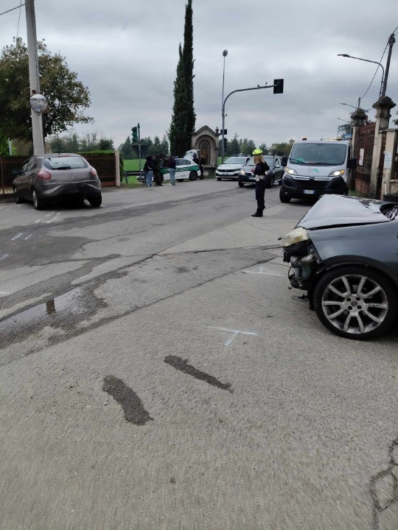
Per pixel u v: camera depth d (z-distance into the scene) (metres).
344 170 14.48
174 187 23.14
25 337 4.55
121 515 2.40
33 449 2.91
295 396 3.44
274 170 23.59
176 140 44.56
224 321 4.87
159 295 5.72
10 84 20.16
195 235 9.61
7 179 18.75
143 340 4.41
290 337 4.46
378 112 15.70
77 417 3.23
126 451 2.88
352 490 2.54
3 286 6.23
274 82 31.73
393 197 5.64
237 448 2.88
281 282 6.30
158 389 3.56
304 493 2.52
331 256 4.32
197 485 2.59
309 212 5.40
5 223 11.24
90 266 7.13
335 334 4.50
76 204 14.71
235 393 3.49
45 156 13.63
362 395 3.45
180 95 43.84
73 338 4.50
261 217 12.12
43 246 8.66
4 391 3.59
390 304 4.23
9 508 2.46
